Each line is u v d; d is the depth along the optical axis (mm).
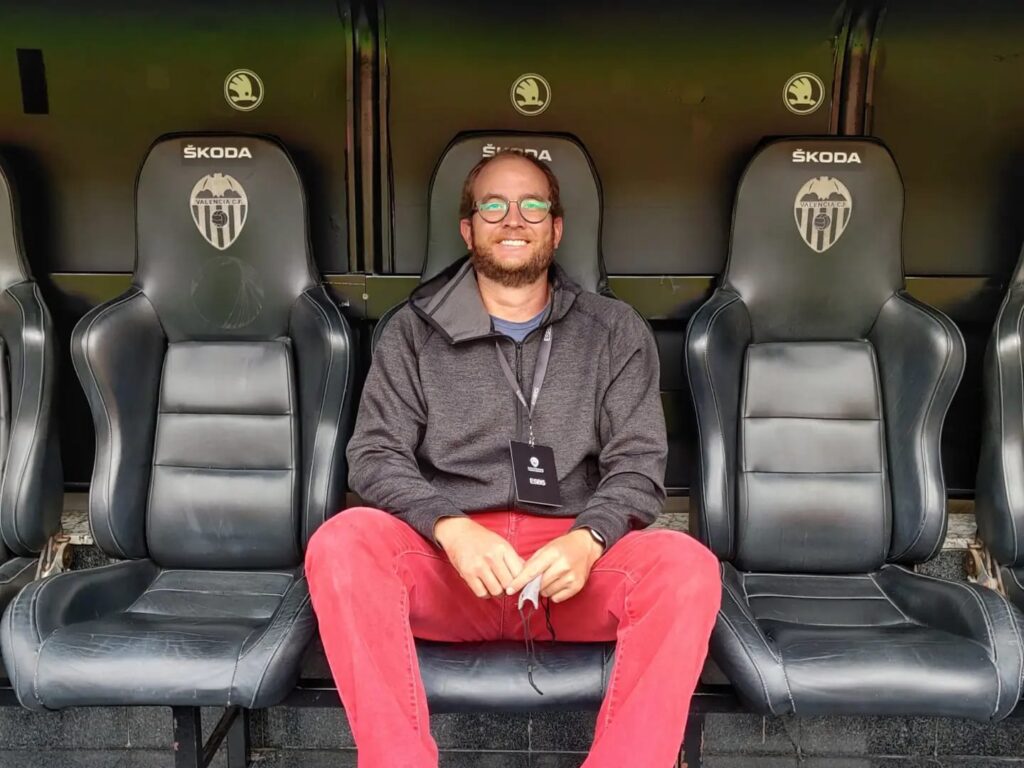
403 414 1760
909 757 2117
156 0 2266
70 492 2459
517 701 1489
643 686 1366
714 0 2275
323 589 1436
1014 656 1514
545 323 1817
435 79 2312
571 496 1769
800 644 1563
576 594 1589
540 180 1805
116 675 1493
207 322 2006
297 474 1964
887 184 1972
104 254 2385
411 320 1821
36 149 2342
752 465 1972
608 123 2344
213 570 1979
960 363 1850
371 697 1335
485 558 1471
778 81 2322
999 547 1891
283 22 2277
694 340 1915
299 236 1985
